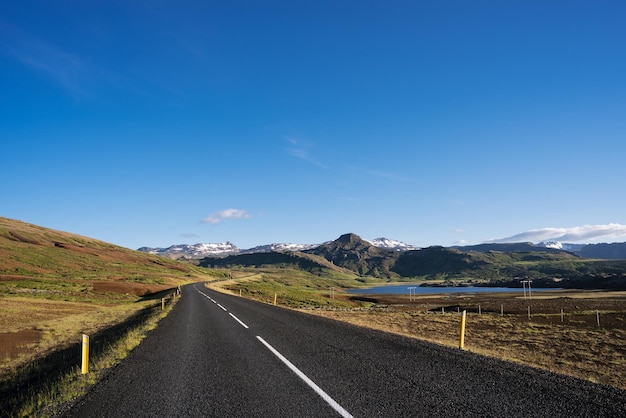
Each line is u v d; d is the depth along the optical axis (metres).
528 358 18.77
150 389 7.42
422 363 9.22
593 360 19.56
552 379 7.66
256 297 67.06
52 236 168.12
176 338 14.32
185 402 6.54
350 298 128.12
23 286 64.69
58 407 6.41
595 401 6.22
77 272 109.00
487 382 7.41
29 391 8.10
